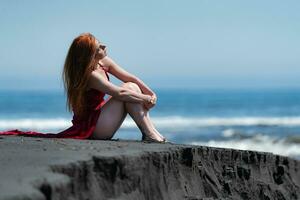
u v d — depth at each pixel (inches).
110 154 314.2
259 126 2017.7
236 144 1392.7
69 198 266.1
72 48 393.1
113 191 305.6
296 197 456.4
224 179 404.8
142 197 327.3
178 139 1565.0
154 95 407.5
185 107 3348.9
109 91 388.2
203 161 395.5
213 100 4596.5
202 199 370.0
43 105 3676.2
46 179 252.7
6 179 247.0
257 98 5255.9
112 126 395.5
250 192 414.0
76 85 391.2
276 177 455.8
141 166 330.6
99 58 397.1
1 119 2576.3
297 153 1217.4
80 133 396.5
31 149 329.1
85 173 291.1
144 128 397.4
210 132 1772.9
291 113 2859.3
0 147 336.5
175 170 366.3
